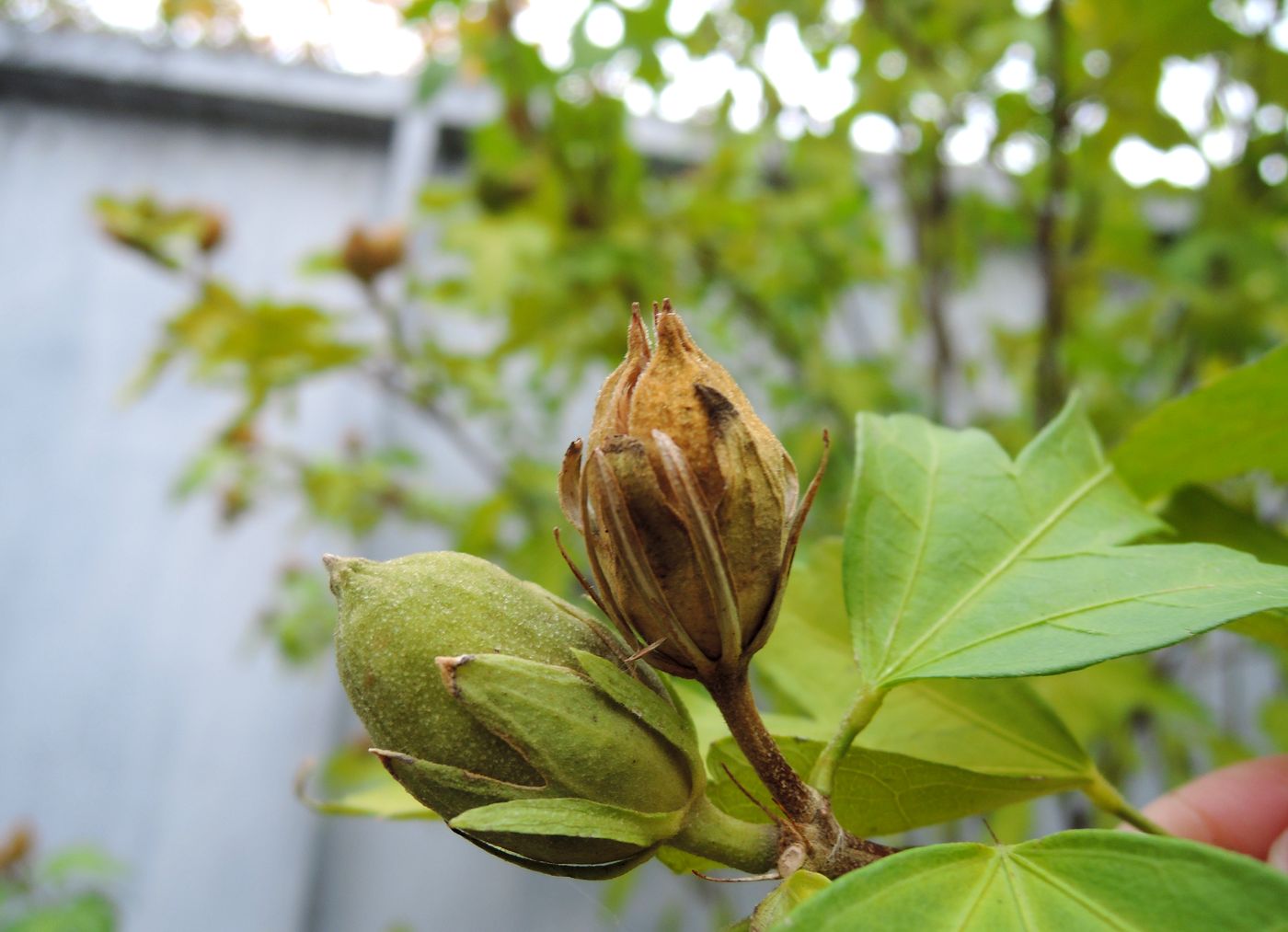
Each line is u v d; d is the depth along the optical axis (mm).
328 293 362
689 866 82
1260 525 100
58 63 365
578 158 226
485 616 71
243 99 375
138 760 338
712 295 285
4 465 358
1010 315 355
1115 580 75
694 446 68
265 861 331
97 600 352
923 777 82
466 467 356
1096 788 89
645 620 70
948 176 250
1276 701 205
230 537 359
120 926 315
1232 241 210
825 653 102
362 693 70
